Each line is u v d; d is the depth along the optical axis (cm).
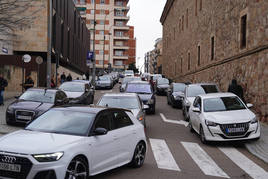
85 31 6931
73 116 689
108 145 672
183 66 4128
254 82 1605
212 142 1151
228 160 898
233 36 2019
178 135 1288
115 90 3959
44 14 3322
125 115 794
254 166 836
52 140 589
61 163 545
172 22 5334
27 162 536
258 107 1543
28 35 3353
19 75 2920
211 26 2631
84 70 6812
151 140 1175
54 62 3616
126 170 763
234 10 2003
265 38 1474
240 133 1066
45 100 1370
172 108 2234
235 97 1266
